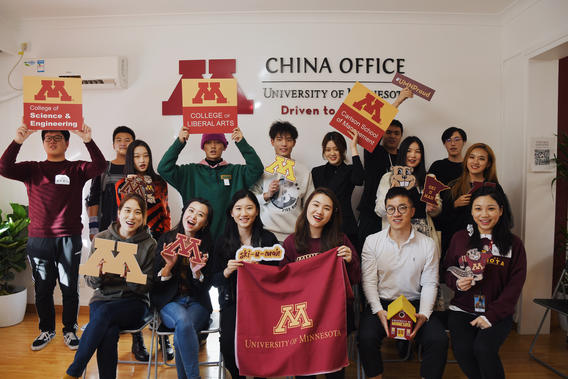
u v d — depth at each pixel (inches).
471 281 82.4
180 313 81.7
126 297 88.0
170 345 106.1
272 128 119.9
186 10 130.4
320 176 119.0
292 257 86.5
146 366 101.1
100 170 114.0
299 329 76.8
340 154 114.8
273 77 134.3
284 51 133.6
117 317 82.5
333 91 134.0
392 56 133.4
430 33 133.6
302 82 134.0
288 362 76.1
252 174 114.2
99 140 137.4
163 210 116.9
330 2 125.3
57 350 110.0
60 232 113.3
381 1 124.4
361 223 120.1
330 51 133.3
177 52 135.0
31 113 106.2
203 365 103.0
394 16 132.3
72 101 107.6
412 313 79.3
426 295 85.4
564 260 132.9
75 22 135.6
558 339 120.0
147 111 136.2
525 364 103.4
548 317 124.3
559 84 142.3
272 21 133.0
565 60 140.9
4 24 133.3
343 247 79.7
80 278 137.3
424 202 105.3
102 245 84.8
